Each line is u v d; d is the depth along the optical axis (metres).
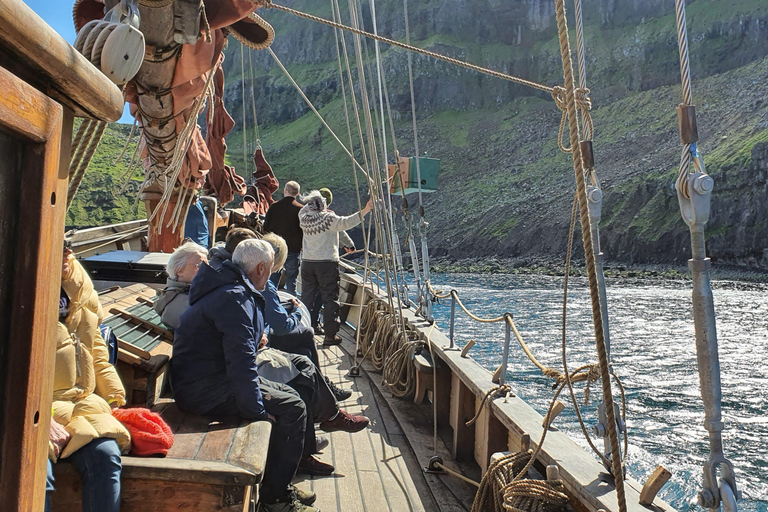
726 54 124.88
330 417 3.88
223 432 2.55
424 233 6.33
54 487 1.94
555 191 100.69
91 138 1.72
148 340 3.18
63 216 1.04
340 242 8.13
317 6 169.50
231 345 2.72
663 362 16.28
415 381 5.28
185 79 2.96
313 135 136.50
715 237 82.88
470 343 4.56
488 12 148.25
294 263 7.41
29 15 0.83
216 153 8.08
